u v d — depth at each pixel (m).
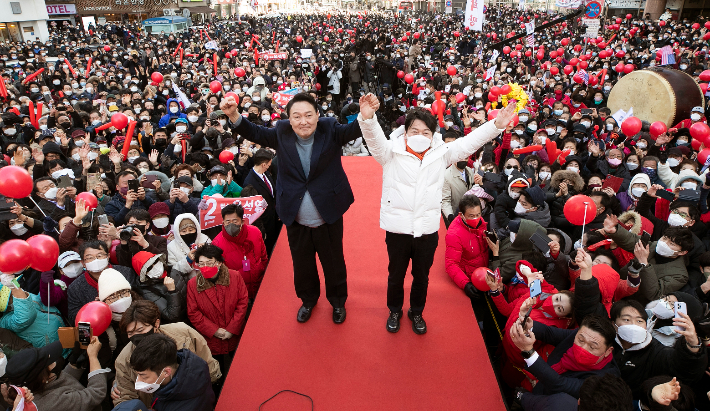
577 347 2.57
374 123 2.50
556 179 5.22
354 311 3.43
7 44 24.16
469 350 3.06
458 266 3.81
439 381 2.82
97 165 5.68
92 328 2.66
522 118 7.88
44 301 3.38
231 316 3.53
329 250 3.03
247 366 2.94
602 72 12.63
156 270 3.43
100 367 2.82
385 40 23.92
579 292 2.84
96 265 3.28
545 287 3.16
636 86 10.28
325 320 3.33
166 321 3.42
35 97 11.10
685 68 13.90
